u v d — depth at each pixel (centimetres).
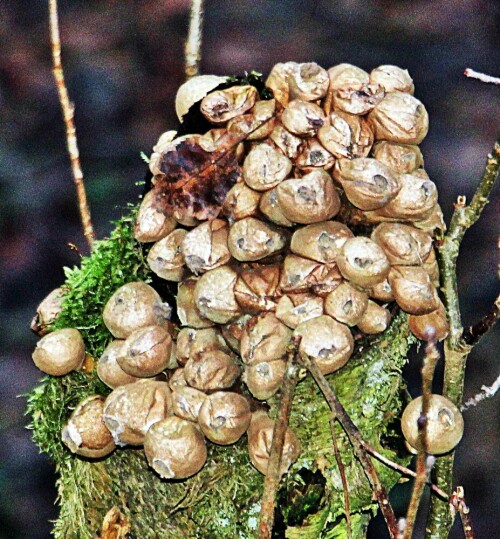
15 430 183
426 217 103
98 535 108
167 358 103
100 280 107
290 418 104
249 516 104
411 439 103
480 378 185
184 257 103
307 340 101
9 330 198
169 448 101
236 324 103
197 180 103
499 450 181
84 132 224
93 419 104
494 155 102
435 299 103
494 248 201
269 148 102
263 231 102
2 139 223
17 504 175
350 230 103
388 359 105
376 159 104
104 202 211
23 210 210
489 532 175
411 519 99
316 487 104
